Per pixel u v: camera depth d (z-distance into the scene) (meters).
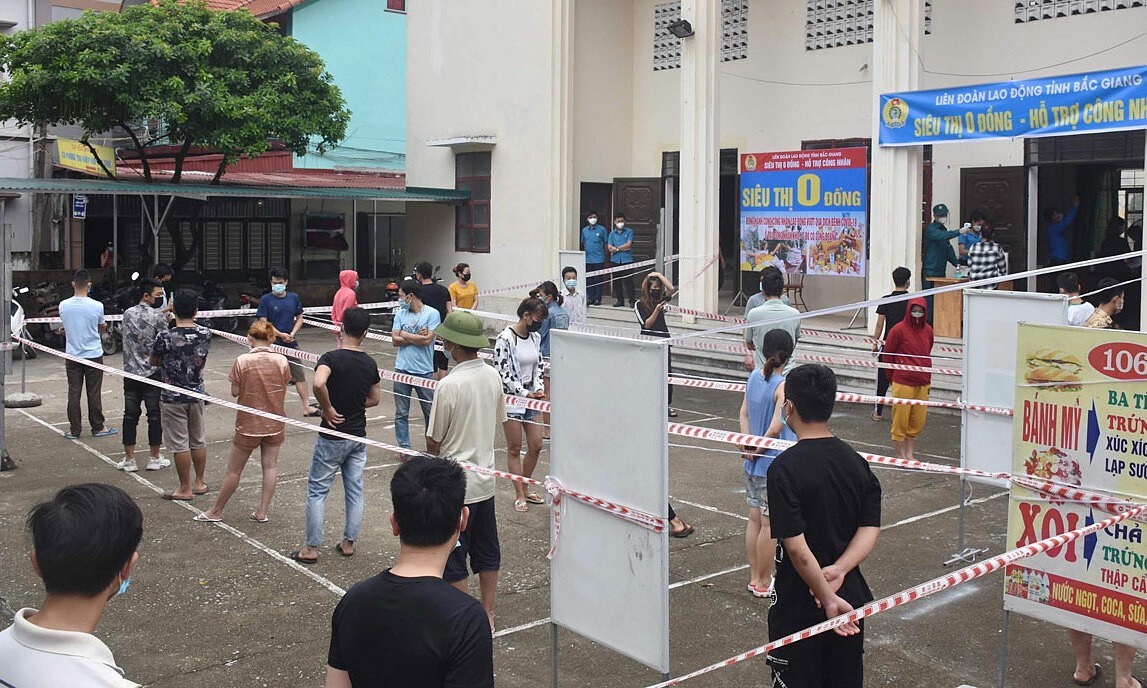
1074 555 4.95
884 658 5.59
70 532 2.25
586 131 19.05
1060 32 13.84
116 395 13.59
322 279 24.72
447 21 20.36
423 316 9.84
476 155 19.97
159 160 24.55
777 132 17.33
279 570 6.95
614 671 5.44
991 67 14.55
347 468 7.20
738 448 10.68
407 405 9.89
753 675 5.39
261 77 19.11
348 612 2.84
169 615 6.17
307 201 24.38
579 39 18.81
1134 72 11.24
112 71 17.28
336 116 20.36
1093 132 11.68
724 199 18.56
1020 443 5.17
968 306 7.11
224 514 8.22
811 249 14.56
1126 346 4.76
